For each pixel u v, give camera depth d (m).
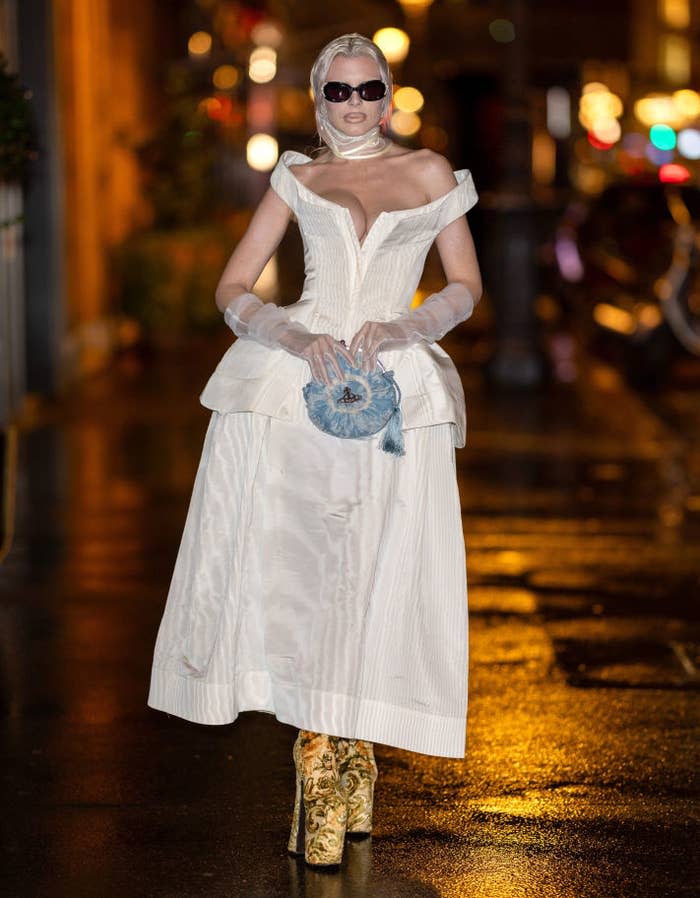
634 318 17.59
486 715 6.46
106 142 20.36
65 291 16.86
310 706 4.82
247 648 4.95
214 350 20.59
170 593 5.02
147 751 5.99
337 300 4.91
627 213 18.64
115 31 21.78
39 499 10.91
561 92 33.91
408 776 5.75
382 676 4.86
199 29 27.58
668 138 33.22
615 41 26.56
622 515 10.57
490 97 38.38
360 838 5.15
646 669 7.14
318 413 4.73
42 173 15.59
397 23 27.36
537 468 12.26
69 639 7.53
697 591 8.59
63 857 4.98
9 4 14.81
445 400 4.88
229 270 5.01
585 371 18.42
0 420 13.51
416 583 4.88
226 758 5.93
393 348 4.78
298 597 4.87
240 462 4.92
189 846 5.07
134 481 11.60
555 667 7.16
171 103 22.59
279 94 28.86
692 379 17.83
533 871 4.89
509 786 5.64
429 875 4.85
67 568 8.95
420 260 4.98
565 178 33.88
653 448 13.23
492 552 9.48
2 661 7.17
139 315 20.34
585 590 8.59
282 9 25.61
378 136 5.00
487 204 16.72
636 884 4.79
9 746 6.04
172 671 4.96
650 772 5.80
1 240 13.62
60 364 16.17
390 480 4.86
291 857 4.99
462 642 4.92
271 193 4.98
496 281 16.86
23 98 8.69
